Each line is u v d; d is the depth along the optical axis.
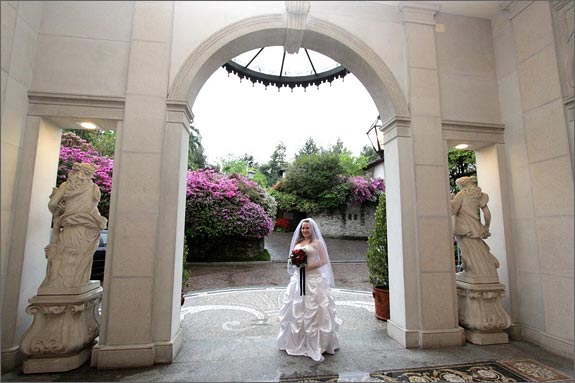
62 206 2.59
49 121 2.81
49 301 2.34
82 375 2.33
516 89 3.32
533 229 3.10
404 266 3.06
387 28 3.40
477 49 3.59
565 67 2.84
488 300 3.06
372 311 4.44
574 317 2.62
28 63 2.65
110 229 2.64
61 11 2.85
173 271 2.71
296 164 16.50
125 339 2.52
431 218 3.13
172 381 2.27
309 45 3.47
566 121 2.80
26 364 2.33
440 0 3.41
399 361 2.63
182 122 2.88
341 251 11.80
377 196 15.12
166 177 2.79
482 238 3.20
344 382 2.27
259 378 2.32
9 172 2.47
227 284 6.70
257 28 3.13
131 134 2.76
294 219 16.47
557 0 2.91
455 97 3.45
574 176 2.70
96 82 2.81
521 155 3.25
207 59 2.99
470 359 2.67
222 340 3.14
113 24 2.91
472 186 3.25
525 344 3.01
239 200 9.94
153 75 2.87
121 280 2.57
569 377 2.35
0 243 2.39
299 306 2.83
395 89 3.29
